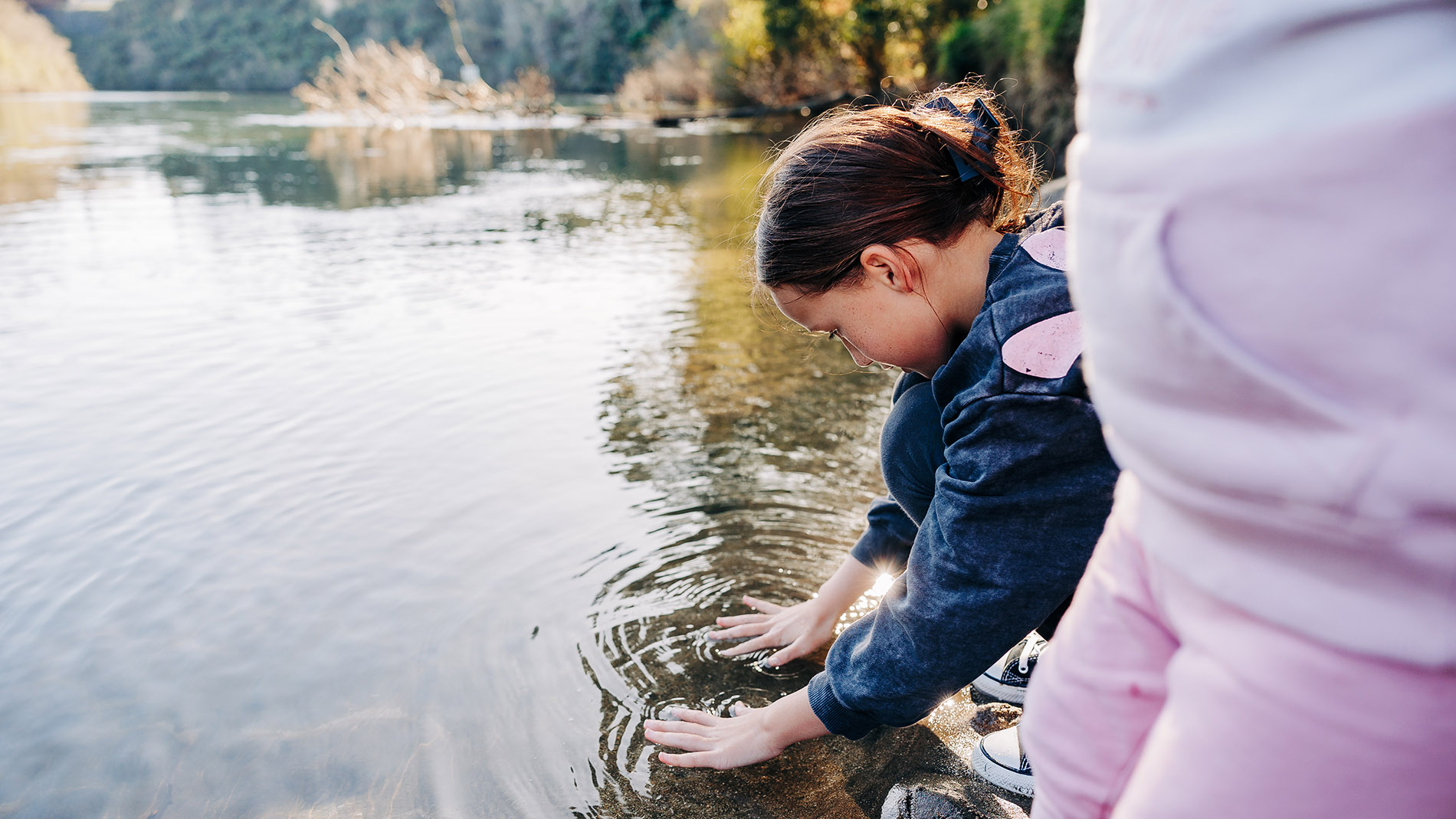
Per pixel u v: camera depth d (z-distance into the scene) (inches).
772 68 802.8
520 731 59.6
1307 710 17.4
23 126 732.7
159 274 201.3
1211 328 16.1
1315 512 15.9
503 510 88.6
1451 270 13.9
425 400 119.6
